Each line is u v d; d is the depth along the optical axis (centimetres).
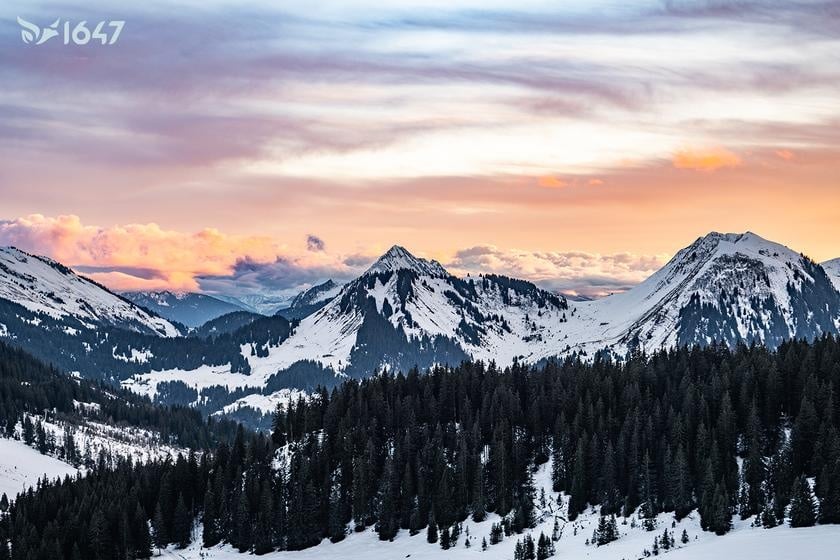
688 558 17288
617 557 18625
